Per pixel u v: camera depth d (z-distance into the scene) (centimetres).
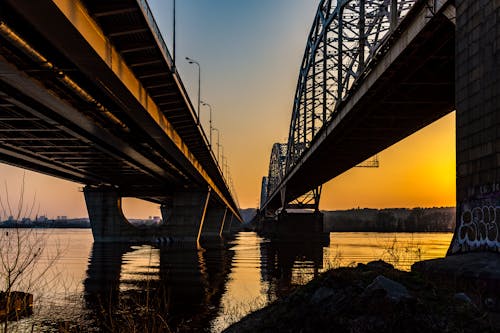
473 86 1595
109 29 2345
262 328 879
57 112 3341
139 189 8812
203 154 6322
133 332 1163
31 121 3691
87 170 6925
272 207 18475
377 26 3838
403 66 3331
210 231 14275
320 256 5556
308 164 8056
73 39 2059
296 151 9262
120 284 2970
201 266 4238
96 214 8831
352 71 4581
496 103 1412
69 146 4828
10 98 3006
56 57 2416
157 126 3866
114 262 4581
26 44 2161
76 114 3350
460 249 1570
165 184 8700
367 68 3859
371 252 6184
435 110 4403
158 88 3431
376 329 737
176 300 2373
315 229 12306
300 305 888
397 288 795
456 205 1656
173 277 3381
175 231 8525
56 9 1767
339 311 806
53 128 3962
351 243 9525
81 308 2073
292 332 824
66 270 3744
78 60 2319
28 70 2488
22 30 2073
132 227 8725
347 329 761
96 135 4147
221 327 1745
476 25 1590
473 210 1512
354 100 4350
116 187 8975
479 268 1140
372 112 4506
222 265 4338
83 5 2036
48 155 5494
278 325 864
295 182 11306
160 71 3042
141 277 3356
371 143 5984
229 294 2566
